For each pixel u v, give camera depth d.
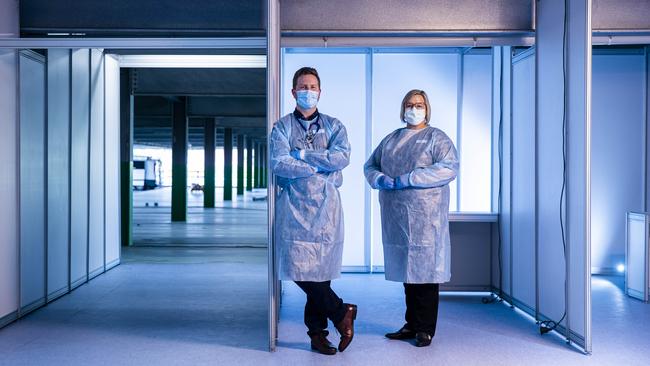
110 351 3.43
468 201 6.22
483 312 4.43
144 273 6.28
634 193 6.16
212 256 7.51
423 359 3.24
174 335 3.80
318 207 3.21
